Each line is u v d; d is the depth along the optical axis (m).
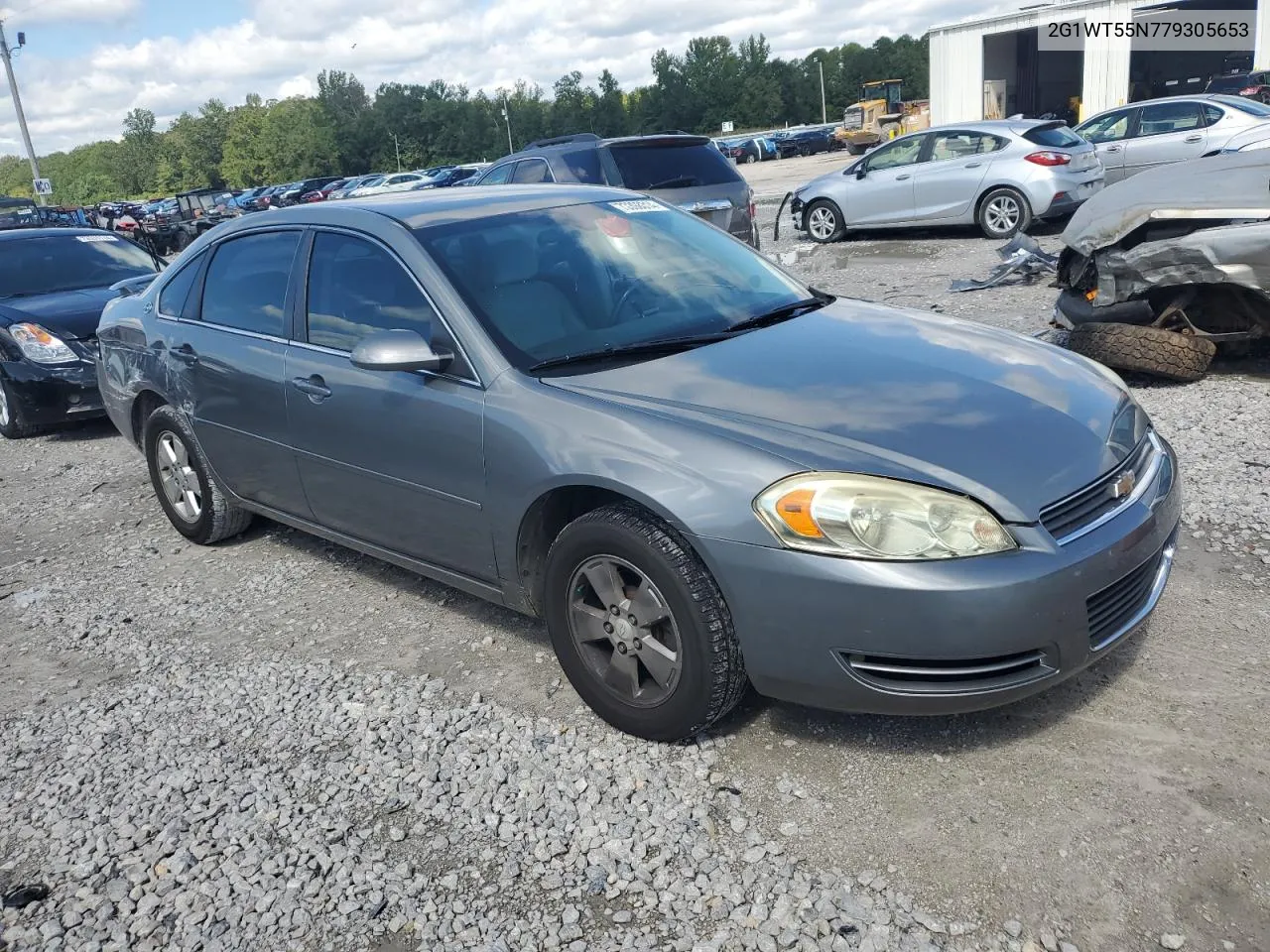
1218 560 3.94
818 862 2.55
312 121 110.56
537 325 3.47
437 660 3.78
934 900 2.39
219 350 4.45
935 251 12.80
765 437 2.82
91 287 8.89
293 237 4.24
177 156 137.88
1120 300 6.16
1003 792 2.73
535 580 3.40
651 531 2.88
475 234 3.77
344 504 4.02
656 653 2.97
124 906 2.64
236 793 3.07
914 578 2.56
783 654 2.75
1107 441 2.96
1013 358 3.38
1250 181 5.93
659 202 4.46
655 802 2.84
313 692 3.63
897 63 109.75
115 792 3.14
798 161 46.19
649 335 3.52
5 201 30.58
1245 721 2.93
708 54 106.38
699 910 2.44
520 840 2.74
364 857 2.74
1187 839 2.50
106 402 5.62
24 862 2.87
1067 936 2.26
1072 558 2.64
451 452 3.41
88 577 4.98
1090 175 13.20
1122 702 3.08
